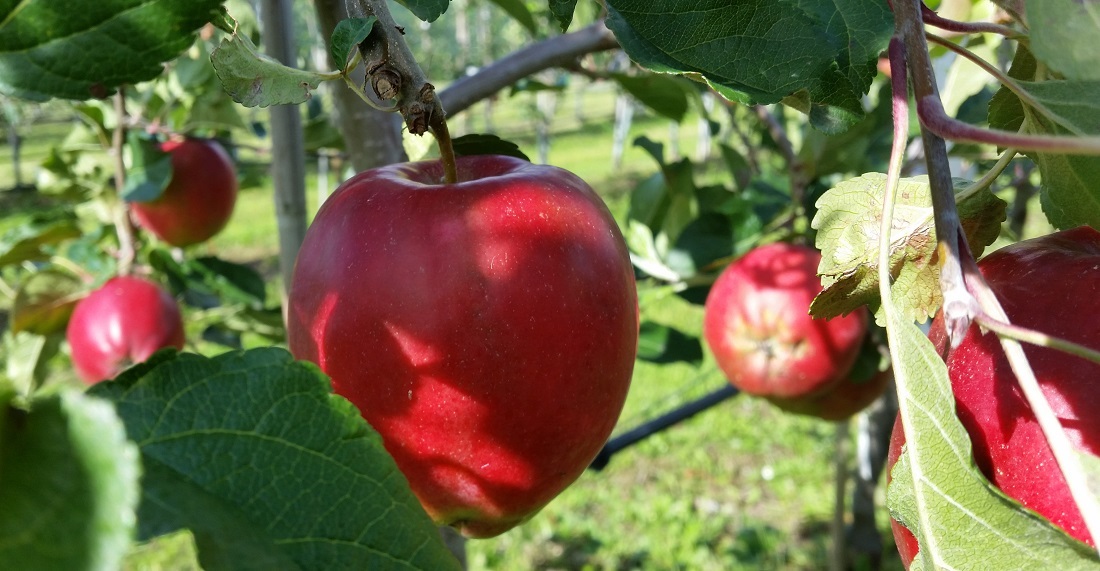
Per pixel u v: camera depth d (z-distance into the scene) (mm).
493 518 242
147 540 132
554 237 225
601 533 1318
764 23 196
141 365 153
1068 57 140
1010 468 170
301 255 239
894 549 1109
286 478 152
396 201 228
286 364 158
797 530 1295
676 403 1726
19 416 111
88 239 707
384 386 220
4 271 991
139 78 176
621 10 198
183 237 693
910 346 161
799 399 513
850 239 218
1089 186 186
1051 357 171
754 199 595
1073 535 160
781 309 482
